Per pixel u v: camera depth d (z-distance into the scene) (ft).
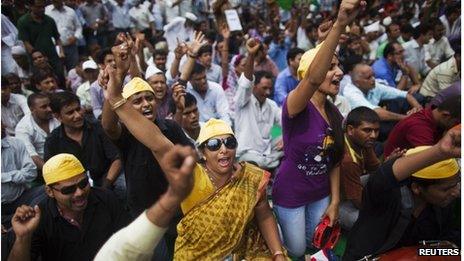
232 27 27.20
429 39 31.30
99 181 16.37
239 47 34.42
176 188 4.83
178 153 4.82
